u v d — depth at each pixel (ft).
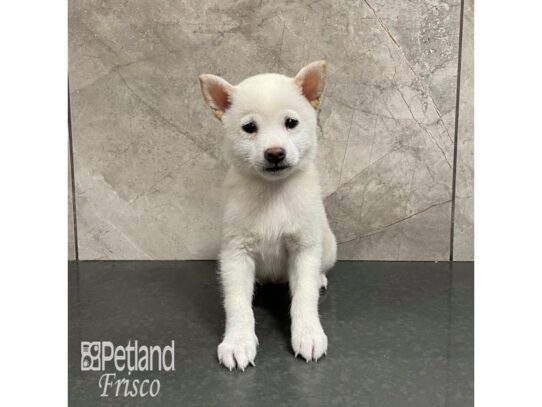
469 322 5.08
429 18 5.88
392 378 4.20
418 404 3.90
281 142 4.34
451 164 6.20
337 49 5.95
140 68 6.01
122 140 6.20
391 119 6.11
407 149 6.18
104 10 5.88
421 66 5.98
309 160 4.81
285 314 5.27
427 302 5.48
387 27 5.90
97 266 6.42
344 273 6.21
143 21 5.91
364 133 6.15
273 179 4.61
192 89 6.06
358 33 5.91
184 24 5.91
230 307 4.70
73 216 6.40
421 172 6.23
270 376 4.24
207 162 6.24
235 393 4.02
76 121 6.15
